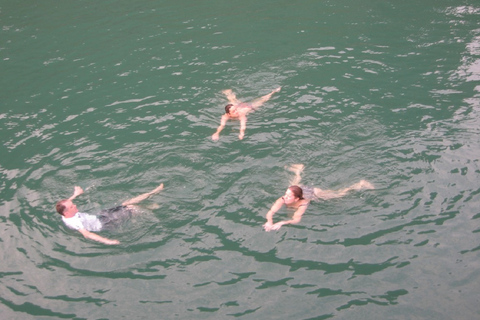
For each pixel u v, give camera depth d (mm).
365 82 10875
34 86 11617
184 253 6676
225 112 9703
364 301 5828
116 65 12492
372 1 15852
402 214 7035
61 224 7219
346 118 9430
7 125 9992
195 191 7727
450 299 5758
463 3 15234
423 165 7957
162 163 8414
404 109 9664
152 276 6363
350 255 6473
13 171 8453
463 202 7145
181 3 16625
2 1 17031
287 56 12375
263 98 10344
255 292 6062
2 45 13891
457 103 9758
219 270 6398
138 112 10203
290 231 6902
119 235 6969
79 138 9375
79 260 6648
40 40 14156
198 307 5906
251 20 14938
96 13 16000
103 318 5820
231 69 11867
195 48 13219
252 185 7766
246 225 7059
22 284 6328
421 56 11977
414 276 6098
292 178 7840
